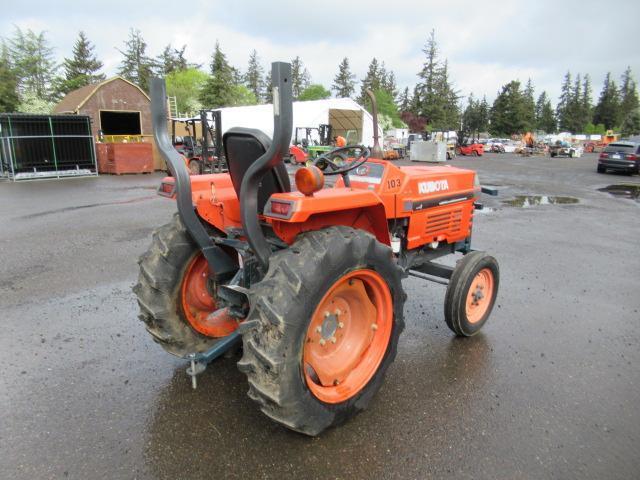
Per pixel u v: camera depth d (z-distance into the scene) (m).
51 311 4.20
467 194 4.00
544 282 5.29
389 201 3.30
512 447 2.46
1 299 4.49
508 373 3.23
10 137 15.72
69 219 8.57
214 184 2.94
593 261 6.24
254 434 2.51
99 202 10.67
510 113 72.00
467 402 2.86
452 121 70.44
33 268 5.50
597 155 40.41
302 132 30.53
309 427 2.31
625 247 7.07
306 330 2.20
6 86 39.88
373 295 2.68
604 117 90.56
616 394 3.00
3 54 49.34
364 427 2.59
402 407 2.79
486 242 7.19
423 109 68.12
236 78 80.44
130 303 4.41
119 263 5.74
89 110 24.44
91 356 3.37
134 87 25.61
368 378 2.62
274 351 2.12
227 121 30.06
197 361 2.64
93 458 2.32
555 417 2.73
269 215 2.23
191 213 2.65
